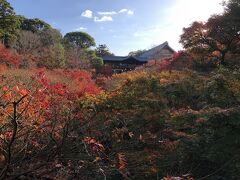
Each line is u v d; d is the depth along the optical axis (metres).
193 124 6.97
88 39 56.91
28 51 31.89
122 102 8.23
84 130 5.80
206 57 20.30
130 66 42.44
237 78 9.91
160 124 7.36
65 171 4.94
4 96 4.73
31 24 43.41
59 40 41.41
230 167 6.07
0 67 17.36
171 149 6.25
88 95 8.59
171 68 20.30
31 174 4.68
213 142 6.35
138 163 5.77
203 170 6.20
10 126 4.80
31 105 4.86
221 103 8.14
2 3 33.41
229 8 19.75
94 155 5.27
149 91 9.84
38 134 5.04
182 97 9.56
